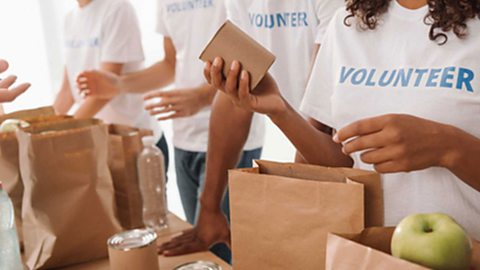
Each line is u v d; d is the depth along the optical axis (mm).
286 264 848
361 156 900
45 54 3805
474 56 1019
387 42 1134
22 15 3707
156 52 3910
